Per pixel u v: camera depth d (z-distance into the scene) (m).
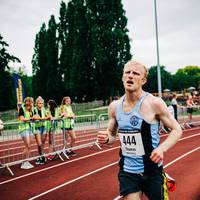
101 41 43.62
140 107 2.73
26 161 8.91
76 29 47.34
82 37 47.06
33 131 9.21
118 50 43.62
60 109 10.59
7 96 51.84
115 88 45.94
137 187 2.76
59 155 9.89
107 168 8.29
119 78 43.97
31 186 6.85
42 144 9.56
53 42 60.03
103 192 6.08
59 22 58.06
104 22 44.06
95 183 6.80
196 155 9.54
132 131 2.74
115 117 2.99
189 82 132.62
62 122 10.45
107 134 2.94
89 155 10.54
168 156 9.56
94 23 44.06
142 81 2.79
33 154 11.26
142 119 2.71
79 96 49.88
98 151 11.30
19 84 16.44
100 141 2.95
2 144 15.07
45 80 64.88
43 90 64.94
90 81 46.91
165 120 2.75
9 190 6.61
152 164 2.71
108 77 44.53
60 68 57.50
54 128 10.46
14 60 50.66
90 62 46.97
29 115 9.04
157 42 21.31
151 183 2.71
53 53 59.75
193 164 8.26
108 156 10.16
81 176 7.54
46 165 9.15
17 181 7.37
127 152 2.80
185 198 5.50
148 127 2.71
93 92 47.88
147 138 2.71
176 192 5.87
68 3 54.09
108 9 44.44
